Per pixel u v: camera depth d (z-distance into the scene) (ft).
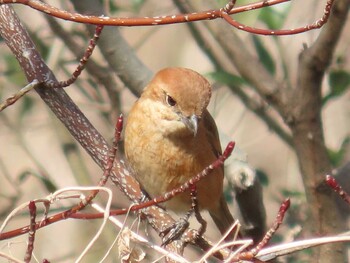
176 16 21.86
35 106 50.52
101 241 47.03
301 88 32.07
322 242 22.29
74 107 29.71
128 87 38.06
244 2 30.73
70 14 22.13
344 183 33.78
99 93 47.11
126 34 55.16
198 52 50.78
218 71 41.86
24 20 46.98
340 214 34.65
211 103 47.57
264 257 25.32
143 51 54.03
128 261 23.29
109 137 45.57
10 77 46.21
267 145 53.11
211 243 27.55
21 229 22.53
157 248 23.38
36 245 48.91
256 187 33.99
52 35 44.91
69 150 46.21
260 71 33.73
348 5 30.01
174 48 53.47
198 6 38.63
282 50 43.21
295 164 44.52
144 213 28.99
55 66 44.62
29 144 49.96
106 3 42.83
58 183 50.06
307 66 31.60
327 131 47.85
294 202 41.57
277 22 40.75
